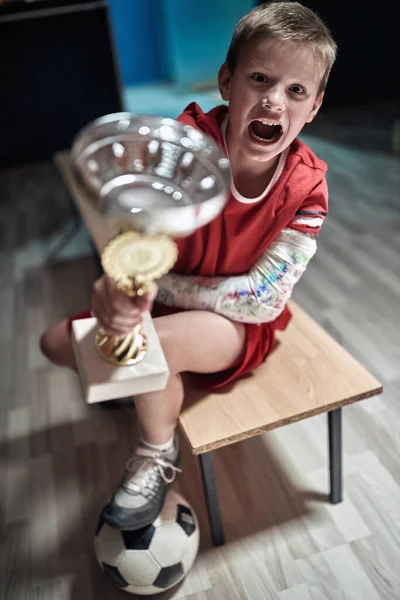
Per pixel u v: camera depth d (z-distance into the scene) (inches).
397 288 86.3
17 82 145.3
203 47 195.9
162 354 33.2
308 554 52.8
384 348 74.9
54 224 118.7
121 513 46.2
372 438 63.1
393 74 168.2
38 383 75.8
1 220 122.4
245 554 53.3
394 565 51.3
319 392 48.6
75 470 63.4
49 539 56.4
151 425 46.4
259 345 49.5
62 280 98.1
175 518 48.3
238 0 185.6
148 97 195.9
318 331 55.4
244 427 45.9
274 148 40.4
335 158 135.0
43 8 135.4
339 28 157.0
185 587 51.1
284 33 37.2
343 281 89.0
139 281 27.3
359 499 57.2
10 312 90.6
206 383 49.5
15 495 61.1
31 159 156.2
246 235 45.3
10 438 68.1
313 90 39.2
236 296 45.9
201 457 48.8
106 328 31.2
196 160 26.6
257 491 59.0
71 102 151.3
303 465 61.2
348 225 105.1
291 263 44.7
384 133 147.4
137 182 26.2
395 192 115.8
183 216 22.9
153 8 196.5
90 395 31.6
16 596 51.7
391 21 159.3
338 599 49.1
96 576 52.7
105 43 144.9
